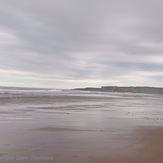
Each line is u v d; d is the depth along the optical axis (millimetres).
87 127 12922
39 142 9336
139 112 22125
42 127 12711
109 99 49406
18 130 11773
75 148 8500
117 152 8055
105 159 7320
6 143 9102
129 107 28328
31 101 33938
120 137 10406
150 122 15117
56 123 14164
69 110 22469
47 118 16344
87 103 33938
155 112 22312
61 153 7855
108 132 11531
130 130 12086
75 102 35531
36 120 15281
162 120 16219
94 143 9273
